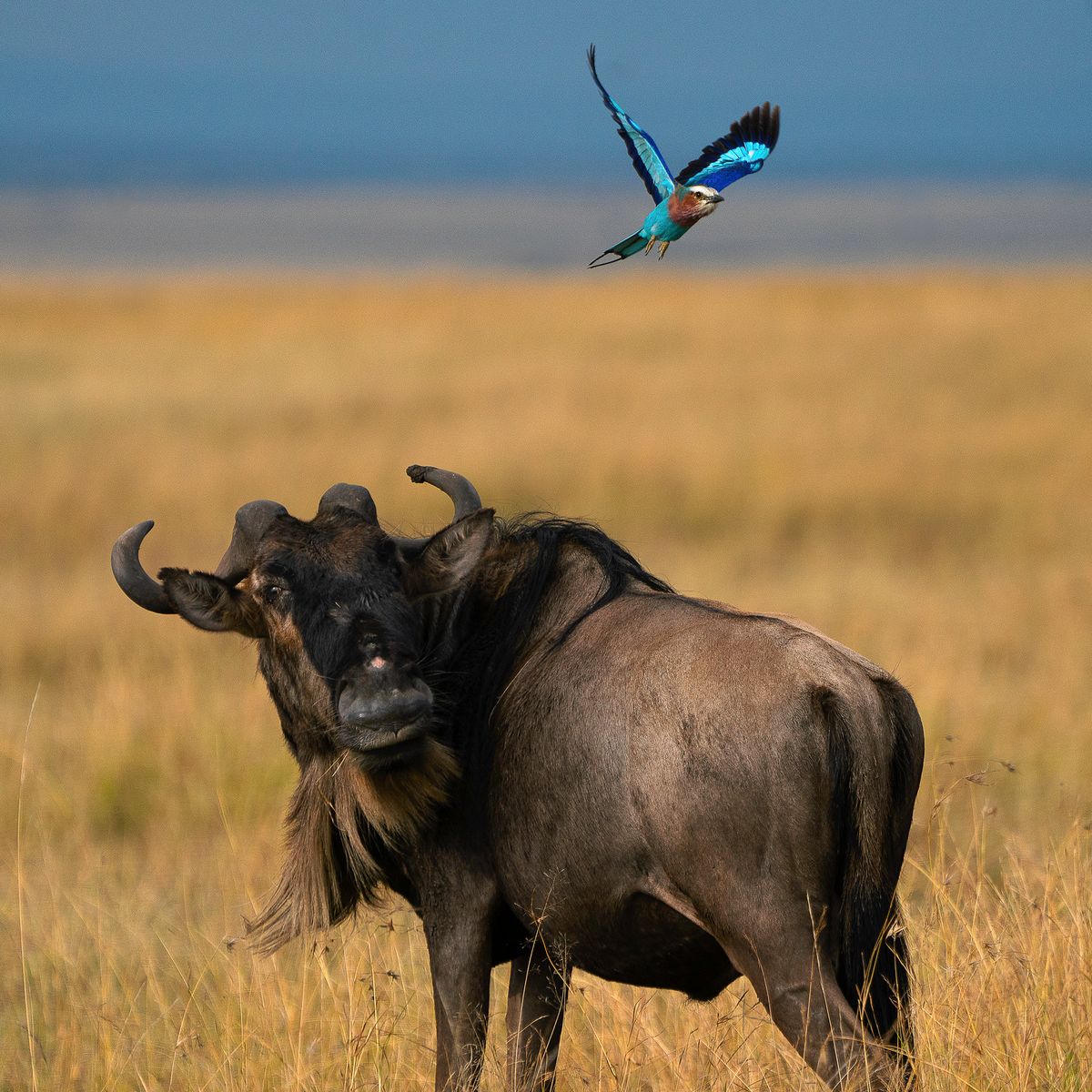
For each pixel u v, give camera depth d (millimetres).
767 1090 17156
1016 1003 17453
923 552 53812
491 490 64562
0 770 32188
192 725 33594
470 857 17234
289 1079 18531
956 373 100438
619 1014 18984
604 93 12758
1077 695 34438
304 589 17047
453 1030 17172
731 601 44844
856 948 14742
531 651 17375
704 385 97062
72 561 52906
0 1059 20984
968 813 27812
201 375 107625
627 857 15438
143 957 23625
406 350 121812
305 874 18281
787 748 14586
